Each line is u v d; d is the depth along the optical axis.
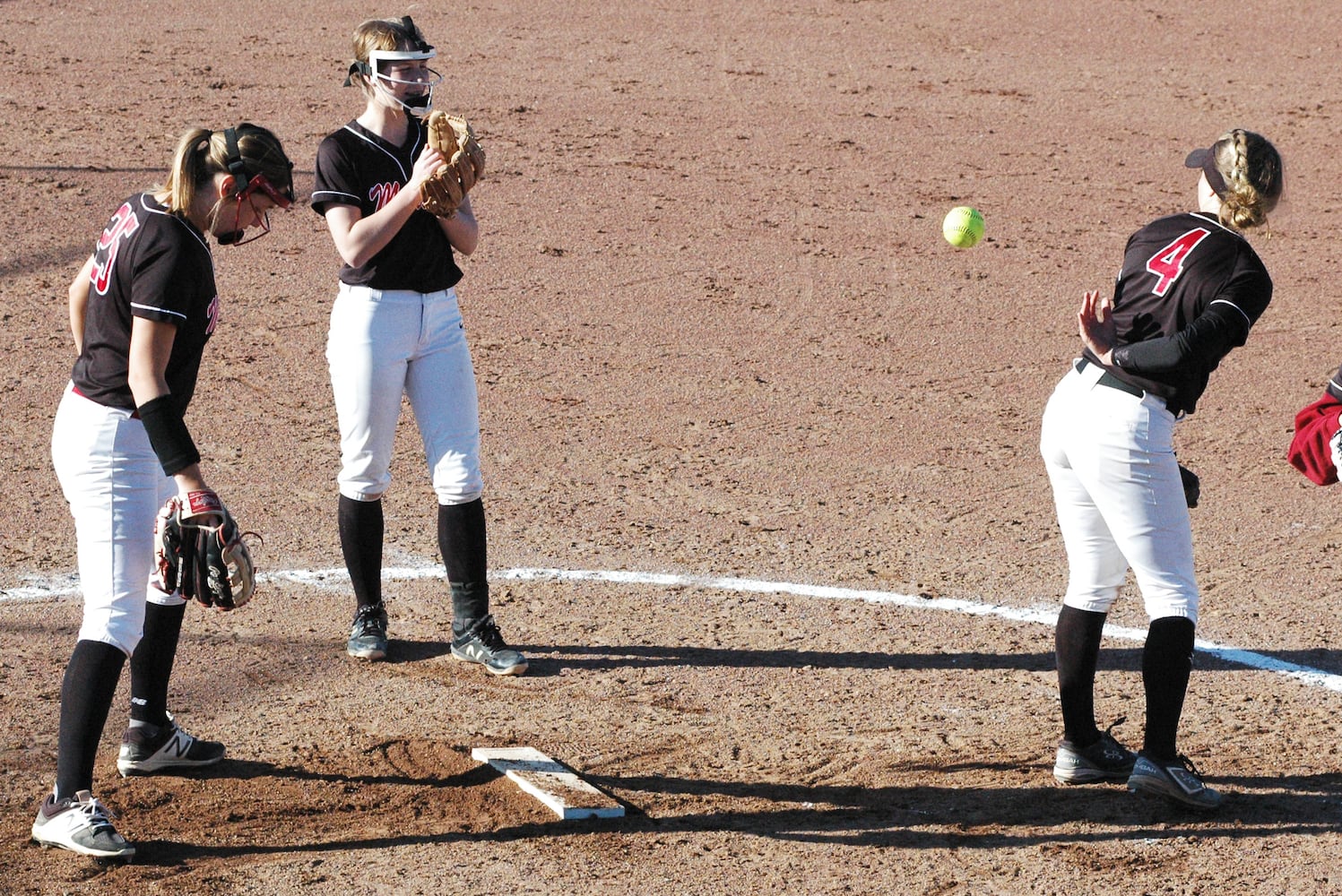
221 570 15.30
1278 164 16.31
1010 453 30.86
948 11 82.88
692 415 32.78
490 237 45.69
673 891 15.39
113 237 15.26
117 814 16.73
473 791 17.50
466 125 19.48
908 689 20.59
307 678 20.53
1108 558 17.50
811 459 30.33
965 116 63.56
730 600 23.58
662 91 65.56
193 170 15.05
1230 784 17.91
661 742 18.91
